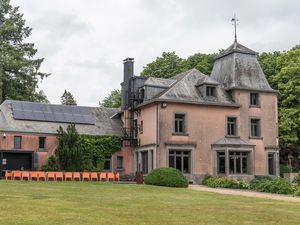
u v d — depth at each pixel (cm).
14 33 5359
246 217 1447
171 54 5975
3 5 5397
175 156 3759
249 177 3812
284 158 5097
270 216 1482
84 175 3584
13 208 1502
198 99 3866
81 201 1820
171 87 3872
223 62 4316
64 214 1384
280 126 4666
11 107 3984
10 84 5122
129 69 4303
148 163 3781
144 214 1448
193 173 3759
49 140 3853
